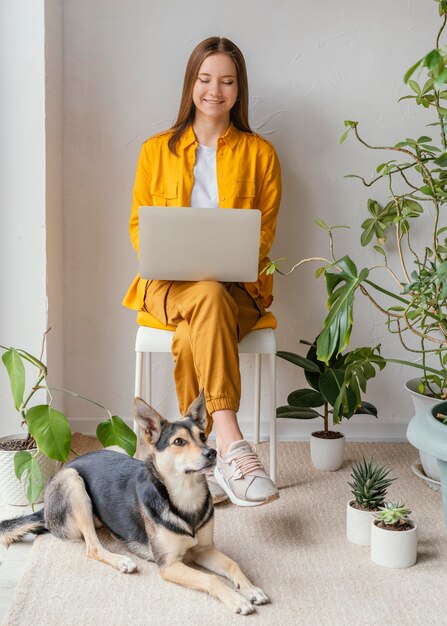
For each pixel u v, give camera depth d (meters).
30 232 2.63
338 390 2.49
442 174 2.34
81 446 2.84
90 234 2.93
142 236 2.25
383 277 2.97
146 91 2.87
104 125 2.88
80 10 2.82
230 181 2.63
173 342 2.40
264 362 2.99
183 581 1.76
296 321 2.99
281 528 2.16
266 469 2.63
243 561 1.96
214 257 2.29
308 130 2.90
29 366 2.66
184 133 2.65
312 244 2.96
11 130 2.60
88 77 2.85
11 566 1.94
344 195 2.94
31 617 1.67
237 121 2.69
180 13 2.83
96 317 2.97
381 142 2.92
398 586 1.83
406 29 2.86
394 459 2.77
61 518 1.99
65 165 2.89
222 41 2.59
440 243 2.94
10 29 2.57
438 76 1.37
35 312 2.66
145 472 1.90
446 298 2.00
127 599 1.75
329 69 2.88
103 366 2.99
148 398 2.62
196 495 1.82
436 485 2.43
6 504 2.34
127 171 2.90
